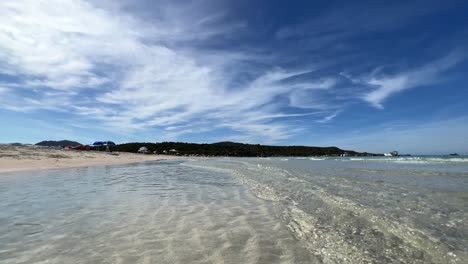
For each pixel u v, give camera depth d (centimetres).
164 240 484
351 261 393
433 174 1650
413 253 418
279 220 617
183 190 1070
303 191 999
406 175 1600
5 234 518
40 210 711
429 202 774
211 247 451
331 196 877
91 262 390
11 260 398
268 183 1251
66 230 542
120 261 393
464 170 1977
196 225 580
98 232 529
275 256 414
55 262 390
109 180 1399
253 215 665
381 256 409
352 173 1758
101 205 778
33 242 473
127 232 529
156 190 1066
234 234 519
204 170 2192
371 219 607
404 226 548
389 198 837
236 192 1017
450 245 444
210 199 878
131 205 780
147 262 390
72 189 1079
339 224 576
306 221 604
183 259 401
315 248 445
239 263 388
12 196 915
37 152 3133
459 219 594
